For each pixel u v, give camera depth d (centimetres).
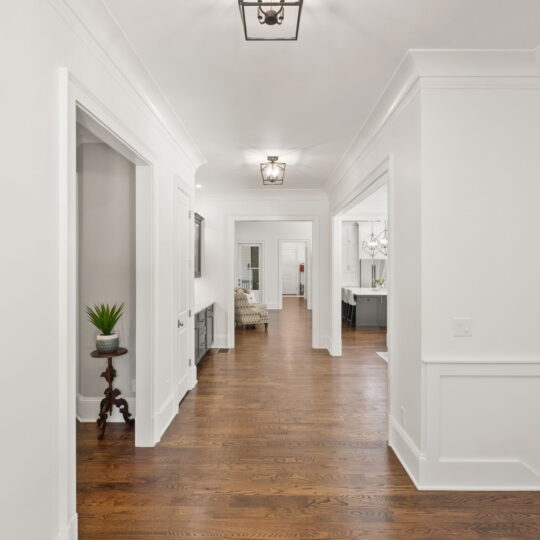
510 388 232
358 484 238
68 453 161
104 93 201
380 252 871
